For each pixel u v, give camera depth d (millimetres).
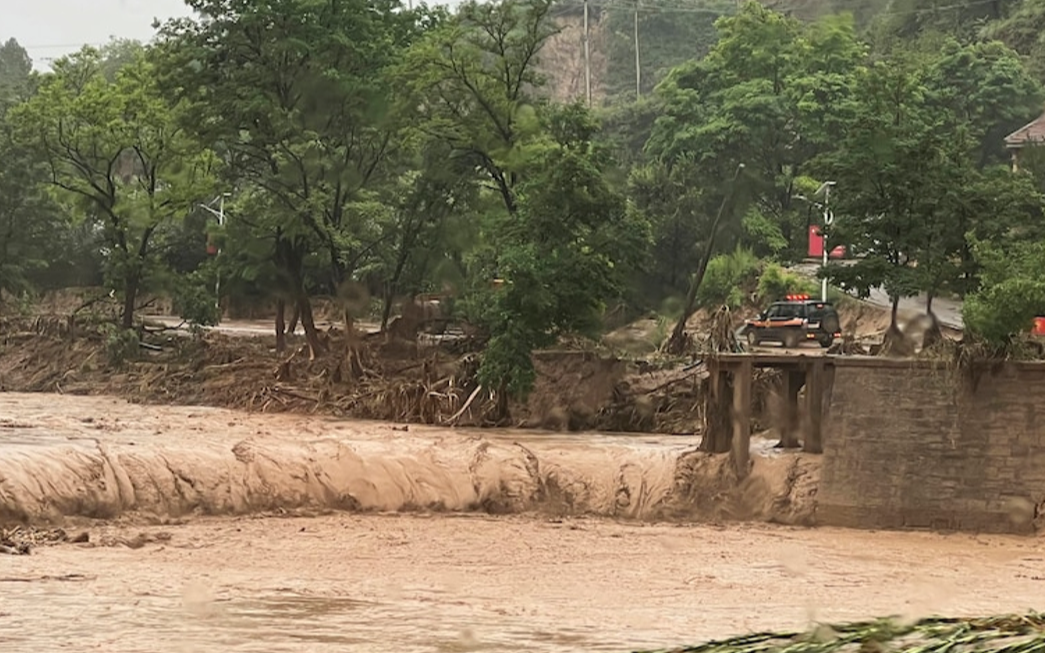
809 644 8094
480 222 64188
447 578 27672
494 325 54906
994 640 7883
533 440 47875
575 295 54812
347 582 26328
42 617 19703
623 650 18172
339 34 67500
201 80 69562
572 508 40125
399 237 66875
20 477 33625
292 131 66062
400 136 65062
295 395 60750
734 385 40188
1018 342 37750
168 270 74875
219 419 54469
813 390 39812
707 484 39531
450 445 43500
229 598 22703
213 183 73062
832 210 48281
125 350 71938
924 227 46938
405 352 64438
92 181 74938
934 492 36969
